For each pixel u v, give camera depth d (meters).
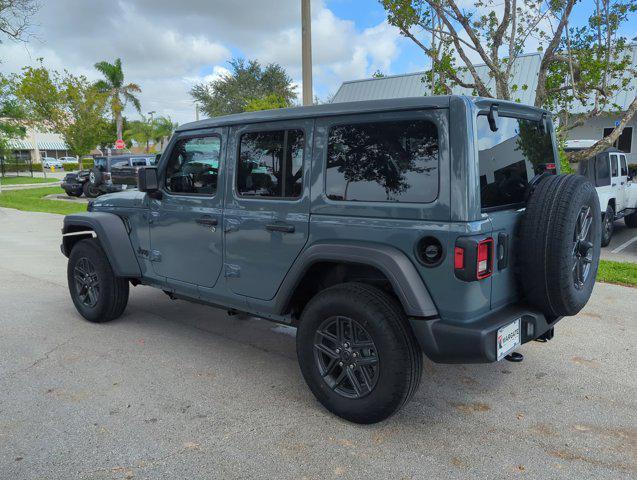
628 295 6.14
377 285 3.42
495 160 3.11
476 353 2.80
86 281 5.24
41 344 4.67
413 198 2.94
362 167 3.14
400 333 2.99
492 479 2.72
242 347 4.64
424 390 3.76
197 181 4.16
